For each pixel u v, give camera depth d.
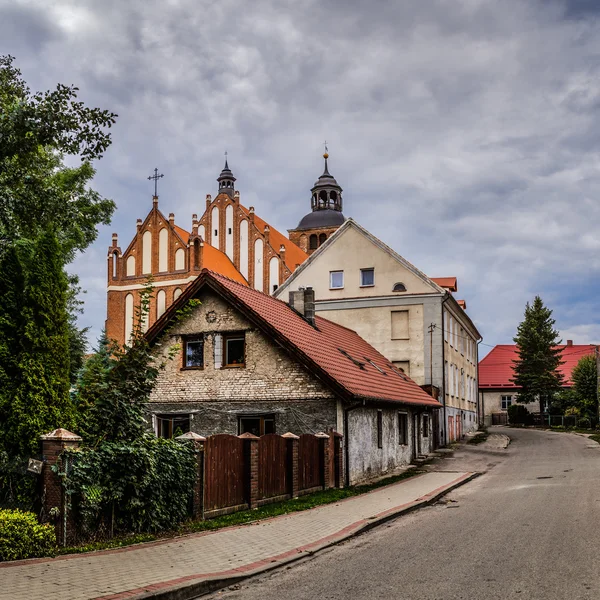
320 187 81.12
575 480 20.91
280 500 16.77
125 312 55.75
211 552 10.65
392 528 13.37
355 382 22.39
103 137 15.56
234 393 21.92
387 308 40.03
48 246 12.25
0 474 11.15
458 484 21.00
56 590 8.09
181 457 13.30
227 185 83.56
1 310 11.63
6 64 18.72
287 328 22.66
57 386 11.91
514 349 77.06
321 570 9.70
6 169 16.55
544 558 10.00
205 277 22.14
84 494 11.02
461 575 9.05
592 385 56.81
